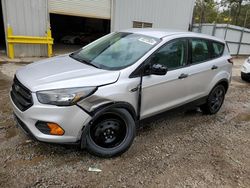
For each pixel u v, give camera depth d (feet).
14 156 10.89
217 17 124.88
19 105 10.49
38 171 10.09
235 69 39.83
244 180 10.76
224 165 11.70
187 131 14.82
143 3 44.91
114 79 10.78
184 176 10.64
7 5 31.07
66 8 36.70
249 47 64.28
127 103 11.12
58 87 9.73
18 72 11.68
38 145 11.80
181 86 13.76
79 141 10.36
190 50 14.37
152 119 12.94
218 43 16.84
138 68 11.51
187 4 51.90
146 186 9.82
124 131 11.53
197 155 12.32
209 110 17.20
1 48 38.63
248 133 15.43
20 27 32.76
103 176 10.15
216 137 14.46
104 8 40.73
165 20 49.37
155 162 11.41
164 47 12.79
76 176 10.00
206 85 15.80
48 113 9.60
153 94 12.30
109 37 14.79
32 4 32.91
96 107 10.23
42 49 35.14
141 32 14.10
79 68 11.41
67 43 54.39
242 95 24.06
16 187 9.16
